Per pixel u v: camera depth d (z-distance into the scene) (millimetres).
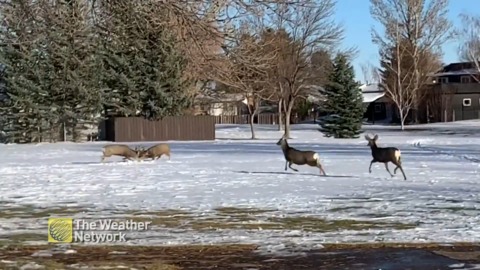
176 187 20328
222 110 84625
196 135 56875
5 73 54125
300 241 11758
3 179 23312
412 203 16406
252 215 14844
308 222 13875
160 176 23781
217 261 10219
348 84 58625
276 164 28734
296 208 15797
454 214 14672
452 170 25016
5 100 55375
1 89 55562
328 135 59000
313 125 80438
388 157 22953
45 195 18750
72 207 16344
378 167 26578
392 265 9828
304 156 24172
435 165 27328
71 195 18688
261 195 18266
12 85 53625
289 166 25250
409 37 69062
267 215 14828
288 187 20062
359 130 58656
